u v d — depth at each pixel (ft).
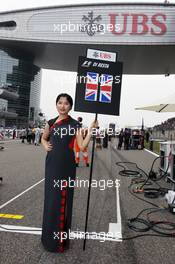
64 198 11.15
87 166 37.01
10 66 360.48
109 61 11.69
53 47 153.17
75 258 10.83
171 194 18.65
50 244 11.19
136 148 77.66
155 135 130.11
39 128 80.64
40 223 14.37
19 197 19.66
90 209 17.54
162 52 149.07
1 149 59.82
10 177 27.55
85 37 143.13
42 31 146.20
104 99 11.62
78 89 11.50
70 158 11.21
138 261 10.82
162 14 136.77
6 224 14.14
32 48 159.74
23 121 385.91
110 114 11.64
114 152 64.95
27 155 49.80
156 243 12.59
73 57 170.40
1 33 148.46
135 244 12.42
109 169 35.60
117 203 19.26
